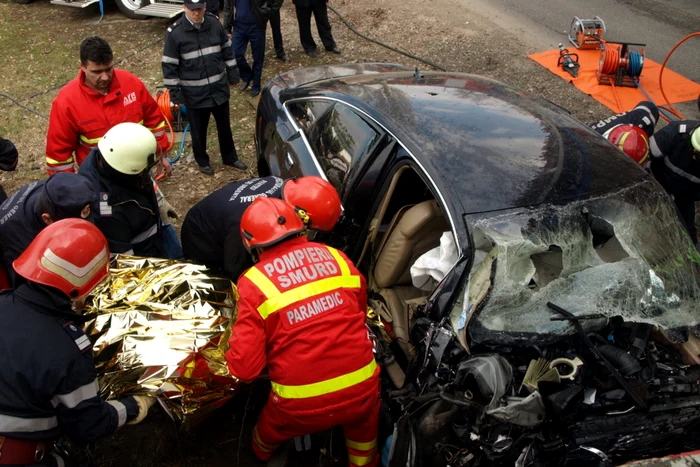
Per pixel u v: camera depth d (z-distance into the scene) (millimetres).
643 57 6668
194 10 4457
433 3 9336
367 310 3020
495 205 2625
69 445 2949
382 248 3080
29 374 2029
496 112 3238
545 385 2258
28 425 2082
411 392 2553
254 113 6305
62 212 2549
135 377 2547
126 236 3047
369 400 2473
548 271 2676
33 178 5227
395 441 2346
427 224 2902
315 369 2377
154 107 3891
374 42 7992
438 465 2369
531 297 2527
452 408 2371
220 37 4730
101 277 2221
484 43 7906
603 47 7188
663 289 2680
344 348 2412
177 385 2582
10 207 2711
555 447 2236
